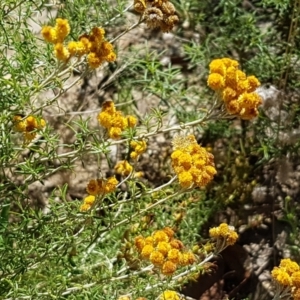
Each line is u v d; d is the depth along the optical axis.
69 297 0.43
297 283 0.38
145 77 0.57
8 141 0.41
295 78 0.60
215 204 0.56
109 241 0.51
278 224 0.60
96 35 0.36
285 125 0.60
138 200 0.45
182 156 0.38
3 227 0.42
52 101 0.39
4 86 0.40
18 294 0.41
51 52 0.40
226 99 0.38
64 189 0.41
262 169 0.62
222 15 0.62
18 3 0.40
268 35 0.62
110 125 0.38
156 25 0.40
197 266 0.40
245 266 0.57
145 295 0.44
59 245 0.43
